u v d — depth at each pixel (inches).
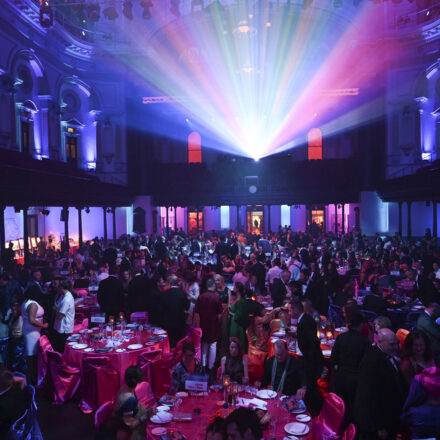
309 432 195.0
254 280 471.5
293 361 248.8
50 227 1317.7
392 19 1430.9
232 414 132.3
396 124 1437.0
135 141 1544.0
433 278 450.9
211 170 1640.0
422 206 1398.9
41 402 323.3
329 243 984.9
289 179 1515.7
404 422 204.2
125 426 139.3
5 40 1018.7
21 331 354.9
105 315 385.7
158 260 613.3
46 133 1214.9
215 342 371.6
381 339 209.9
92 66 1470.2
